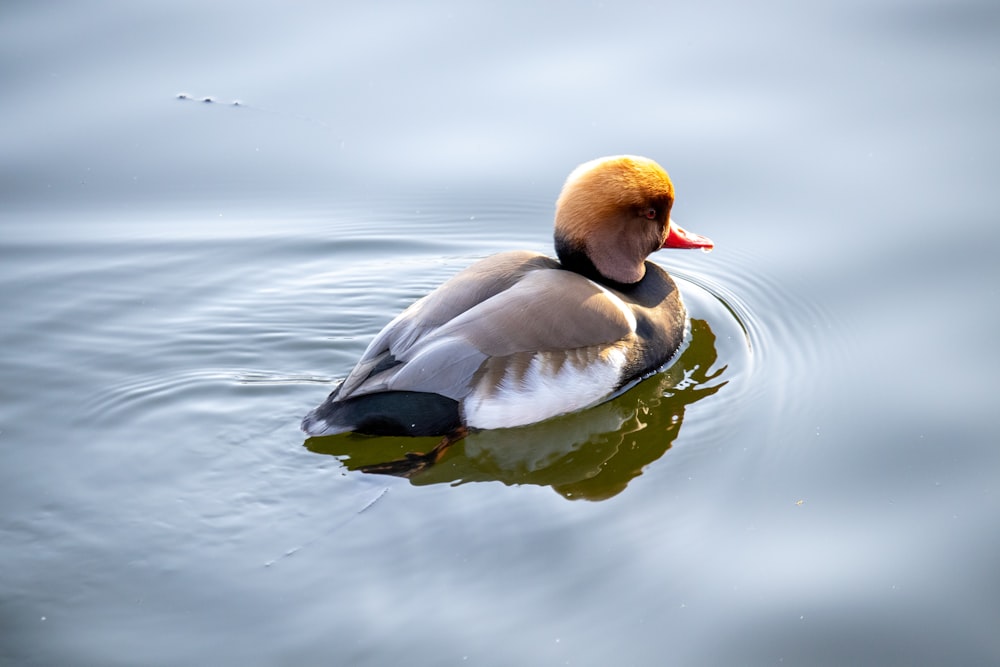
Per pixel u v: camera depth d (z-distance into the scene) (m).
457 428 9.76
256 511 9.05
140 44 16.34
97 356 11.30
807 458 9.82
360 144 15.02
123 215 13.81
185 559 8.52
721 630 7.91
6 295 12.29
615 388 10.50
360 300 12.53
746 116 15.00
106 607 8.05
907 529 8.90
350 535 8.77
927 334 11.45
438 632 7.80
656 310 11.19
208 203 14.12
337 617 7.92
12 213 13.67
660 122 15.02
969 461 9.66
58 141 14.83
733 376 11.17
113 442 9.97
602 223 10.94
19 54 15.92
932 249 12.62
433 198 14.38
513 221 14.03
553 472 9.78
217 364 11.24
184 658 7.59
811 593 8.26
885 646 7.82
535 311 10.02
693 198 14.03
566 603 8.09
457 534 8.78
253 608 8.02
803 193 13.83
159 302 12.33
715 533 8.86
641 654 7.70
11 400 10.55
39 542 8.69
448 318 10.02
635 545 8.70
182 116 15.30
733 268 13.13
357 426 9.60
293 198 14.30
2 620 7.92
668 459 9.90
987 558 8.57
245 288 12.70
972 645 7.83
